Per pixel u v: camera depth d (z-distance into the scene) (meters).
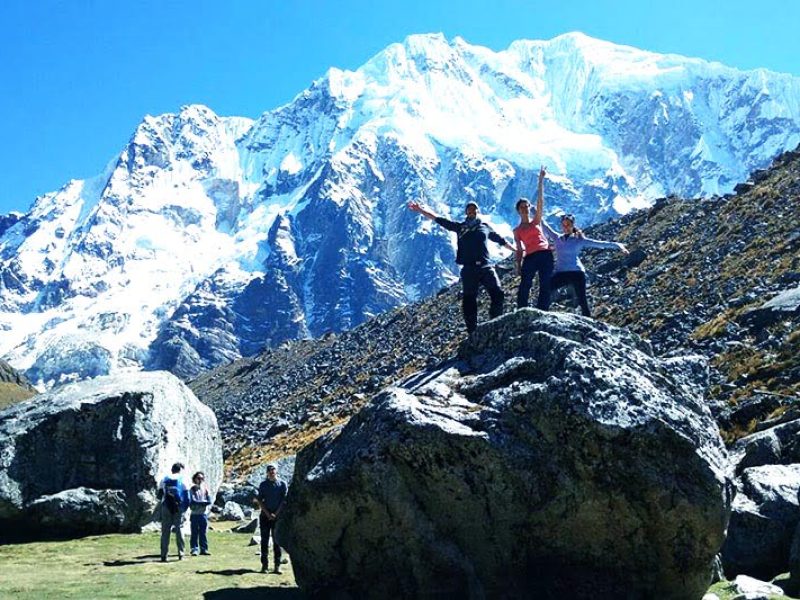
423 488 13.03
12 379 150.00
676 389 13.61
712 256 63.00
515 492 12.77
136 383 27.08
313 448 14.52
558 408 12.74
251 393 111.94
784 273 49.56
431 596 12.94
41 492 24.58
